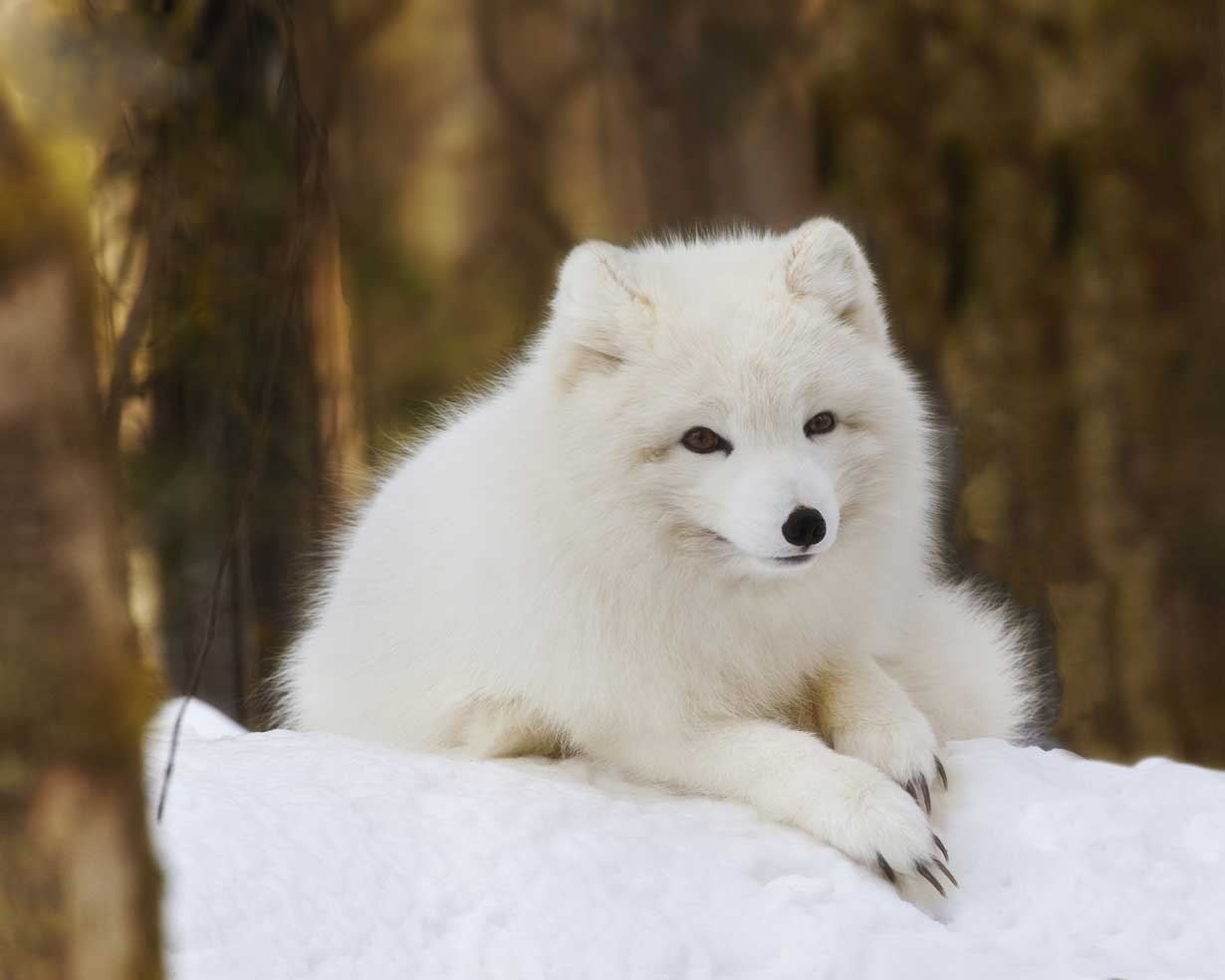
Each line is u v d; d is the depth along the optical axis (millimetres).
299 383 14156
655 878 6871
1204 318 15234
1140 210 15047
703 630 8188
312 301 14375
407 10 17625
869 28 15031
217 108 12000
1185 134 15156
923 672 9469
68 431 3855
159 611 13469
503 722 8641
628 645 8148
